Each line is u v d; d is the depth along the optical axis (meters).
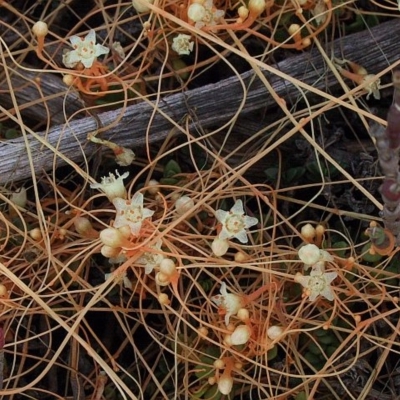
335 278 0.17
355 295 0.18
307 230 0.17
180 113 0.18
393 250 0.17
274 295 0.17
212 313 0.18
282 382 0.18
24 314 0.17
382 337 0.18
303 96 0.18
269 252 0.18
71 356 0.18
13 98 0.18
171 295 0.18
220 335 0.18
